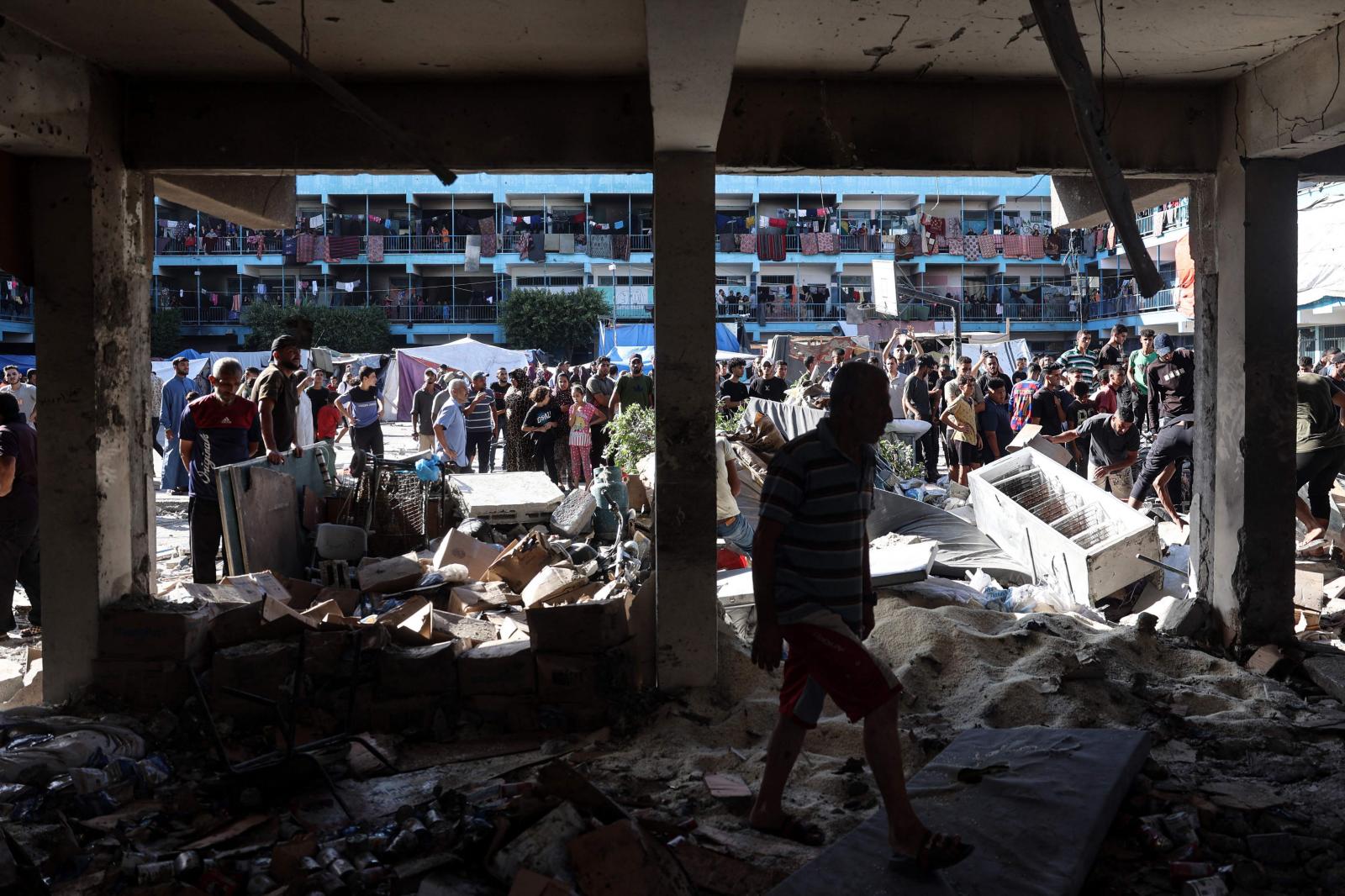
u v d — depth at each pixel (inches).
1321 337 1192.8
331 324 1877.5
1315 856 138.9
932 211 2122.3
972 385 508.1
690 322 199.9
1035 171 219.6
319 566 287.1
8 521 261.9
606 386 568.7
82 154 193.2
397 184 2052.2
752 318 2030.0
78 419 198.2
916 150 215.9
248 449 286.8
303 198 2041.1
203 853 144.0
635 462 397.1
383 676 193.9
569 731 194.7
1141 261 143.9
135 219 211.6
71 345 197.2
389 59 195.9
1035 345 2068.2
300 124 207.5
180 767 179.6
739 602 250.8
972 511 373.4
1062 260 2055.9
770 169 217.0
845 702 129.3
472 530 324.5
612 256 2010.3
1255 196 221.1
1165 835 143.1
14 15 170.7
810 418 461.7
